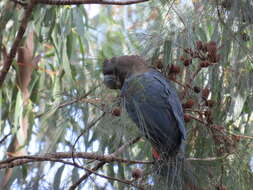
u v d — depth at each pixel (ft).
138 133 23.93
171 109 25.04
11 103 34.60
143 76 25.85
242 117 28.55
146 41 26.37
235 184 23.67
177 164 22.97
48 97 36.19
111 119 23.22
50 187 26.89
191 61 24.31
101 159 23.06
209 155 24.52
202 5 25.52
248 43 26.66
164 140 24.73
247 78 26.30
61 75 34.35
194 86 24.89
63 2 27.81
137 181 22.82
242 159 23.99
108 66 27.61
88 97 25.55
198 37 26.02
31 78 36.24
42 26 34.35
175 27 25.52
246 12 25.20
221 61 25.30
